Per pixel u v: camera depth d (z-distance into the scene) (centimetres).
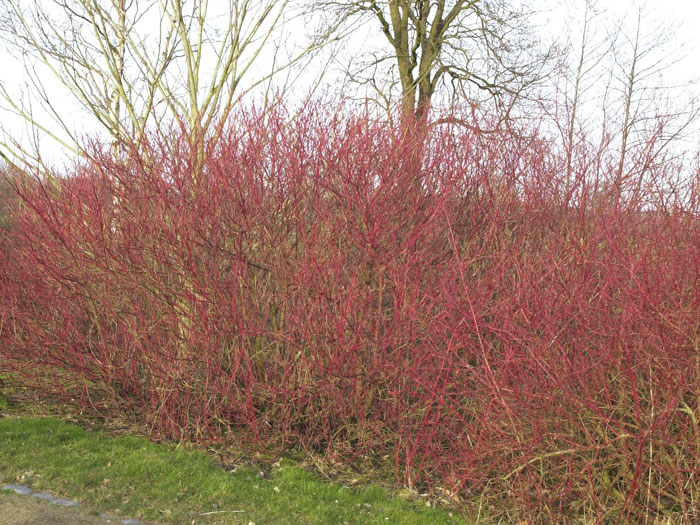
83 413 633
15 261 753
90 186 663
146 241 610
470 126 693
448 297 476
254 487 474
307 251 562
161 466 495
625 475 420
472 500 471
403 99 750
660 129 638
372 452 559
